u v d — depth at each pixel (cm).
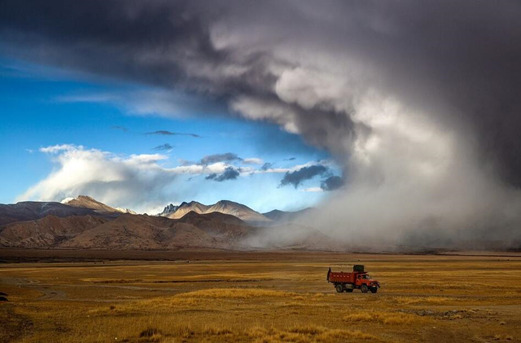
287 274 12875
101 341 2952
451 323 3925
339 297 6444
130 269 16175
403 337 3275
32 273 13800
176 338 3045
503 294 6925
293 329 3347
